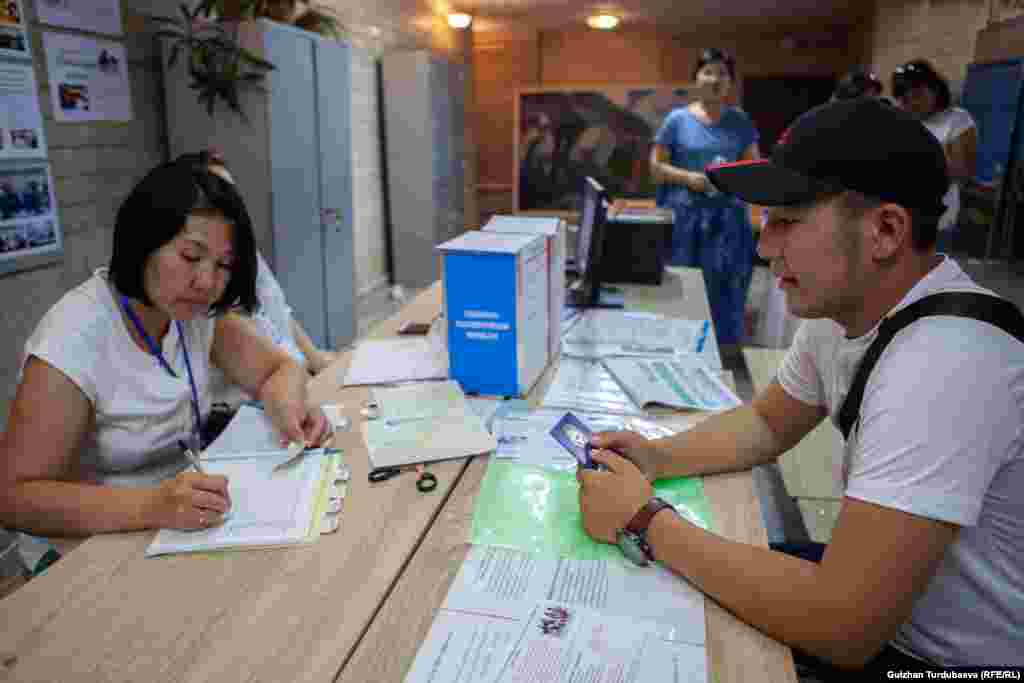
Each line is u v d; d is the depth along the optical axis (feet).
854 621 2.55
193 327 4.64
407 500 3.70
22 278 9.15
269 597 2.94
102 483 4.36
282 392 4.66
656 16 25.71
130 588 3.00
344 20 17.75
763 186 2.84
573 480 3.92
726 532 3.43
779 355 10.35
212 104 11.30
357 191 19.29
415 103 20.24
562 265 6.17
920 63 8.07
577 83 29.94
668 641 2.69
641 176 24.73
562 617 2.81
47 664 2.58
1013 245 5.43
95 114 10.22
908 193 2.71
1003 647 2.98
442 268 5.06
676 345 6.35
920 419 2.56
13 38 8.68
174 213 3.78
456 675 2.51
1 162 8.64
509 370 5.14
